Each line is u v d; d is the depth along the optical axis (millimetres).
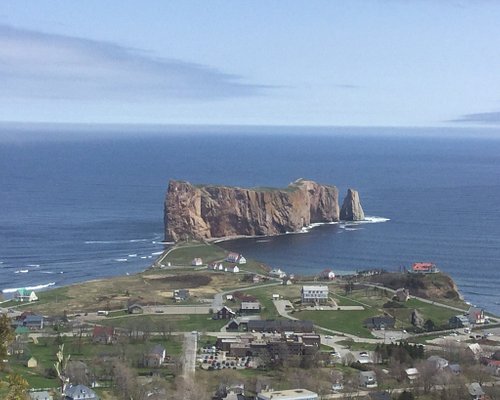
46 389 197875
